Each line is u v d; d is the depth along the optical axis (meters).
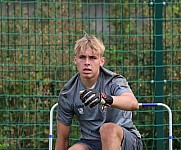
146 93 20.06
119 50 20.14
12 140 20.12
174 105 20.12
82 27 20.45
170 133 17.05
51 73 20.36
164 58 20.39
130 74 20.19
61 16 20.97
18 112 20.33
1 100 20.25
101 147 14.48
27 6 21.47
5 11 20.97
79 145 14.38
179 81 19.64
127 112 14.65
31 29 21.23
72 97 14.70
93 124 14.60
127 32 20.70
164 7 19.89
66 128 15.13
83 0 21.81
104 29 20.78
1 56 20.52
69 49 20.03
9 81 19.98
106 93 14.29
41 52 20.30
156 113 19.58
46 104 20.27
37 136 20.36
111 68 20.22
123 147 13.97
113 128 13.66
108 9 21.69
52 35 19.77
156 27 19.48
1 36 20.47
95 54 14.09
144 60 20.31
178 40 20.56
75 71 20.16
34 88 20.39
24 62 20.50
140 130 20.12
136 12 20.30
